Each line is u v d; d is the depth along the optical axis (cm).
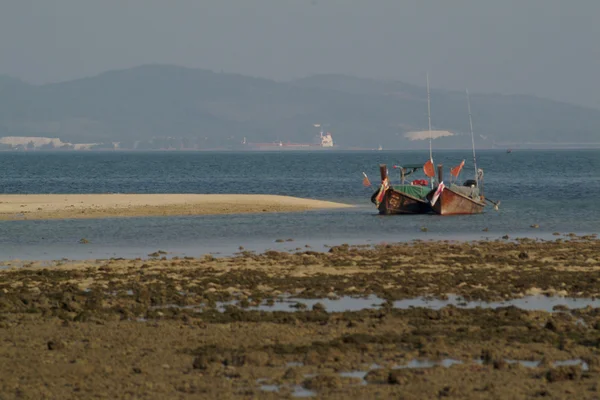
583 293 9794
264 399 5953
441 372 6556
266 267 11856
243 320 8344
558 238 15762
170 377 6462
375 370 6538
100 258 13100
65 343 7388
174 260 12619
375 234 16538
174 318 8438
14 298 9406
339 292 9888
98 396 6025
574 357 6988
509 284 10312
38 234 16238
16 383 6316
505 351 7125
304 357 6950
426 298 9538
